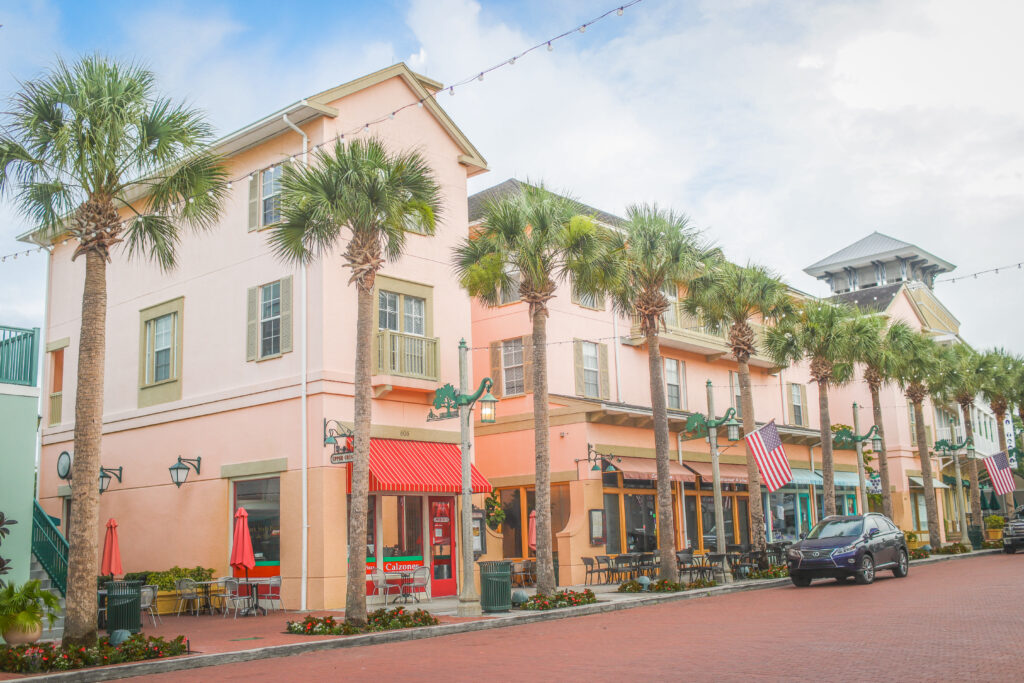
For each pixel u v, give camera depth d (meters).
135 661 12.48
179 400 23.77
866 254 63.12
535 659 11.81
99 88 13.51
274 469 20.84
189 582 19.80
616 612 18.47
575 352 28.41
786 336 30.02
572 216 19.94
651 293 22.94
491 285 19.75
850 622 14.43
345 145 20.55
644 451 28.38
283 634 15.47
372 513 20.92
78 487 13.02
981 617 14.38
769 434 25.08
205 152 14.67
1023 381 43.62
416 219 17.28
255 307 22.27
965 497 53.12
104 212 13.77
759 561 25.80
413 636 15.15
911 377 36.41
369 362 16.14
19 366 17.81
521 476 27.42
